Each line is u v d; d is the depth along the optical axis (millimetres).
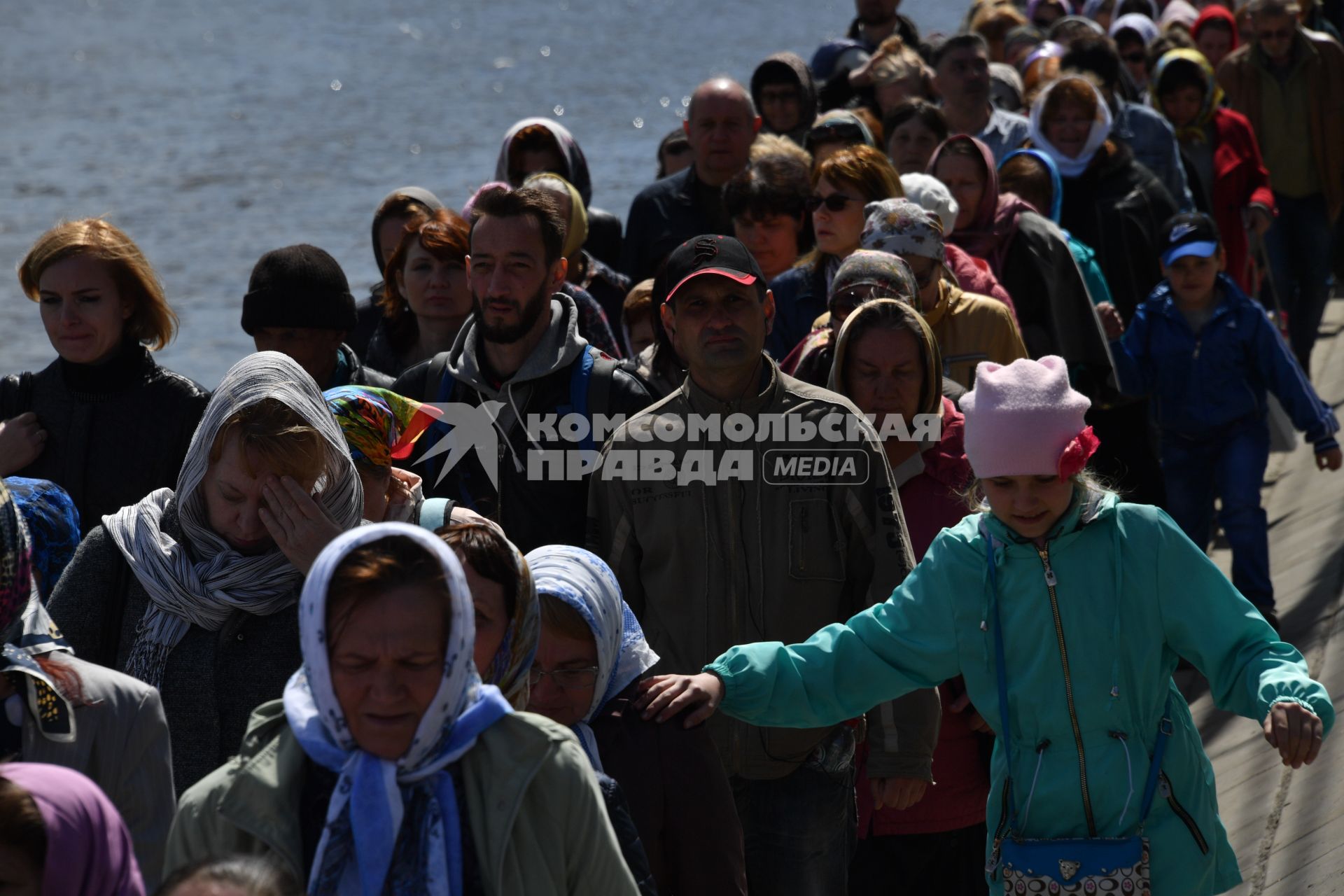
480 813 9469
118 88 143750
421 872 9273
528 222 17594
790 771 15438
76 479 16891
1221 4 63719
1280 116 38406
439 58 179125
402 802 9344
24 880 8711
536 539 17828
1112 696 12531
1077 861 12422
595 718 12586
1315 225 38875
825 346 18406
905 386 16906
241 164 95438
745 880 12758
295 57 180000
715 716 15344
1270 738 11656
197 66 166500
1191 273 26141
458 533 11188
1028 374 12469
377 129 113750
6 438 16859
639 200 29625
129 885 9211
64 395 17125
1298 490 31625
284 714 9906
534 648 11414
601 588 12359
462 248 21703
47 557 13688
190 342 51844
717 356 15602
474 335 18344
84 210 79062
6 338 52688
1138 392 26766
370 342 23219
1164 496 24000
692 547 15719
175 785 12344
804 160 27188
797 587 15617
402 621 9102
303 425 12430
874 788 15570
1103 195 31047
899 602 13359
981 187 25078
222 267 64438
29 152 100750
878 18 49406
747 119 28672
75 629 12547
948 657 13148
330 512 12664
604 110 125438
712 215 29094
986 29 52906
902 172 30625
